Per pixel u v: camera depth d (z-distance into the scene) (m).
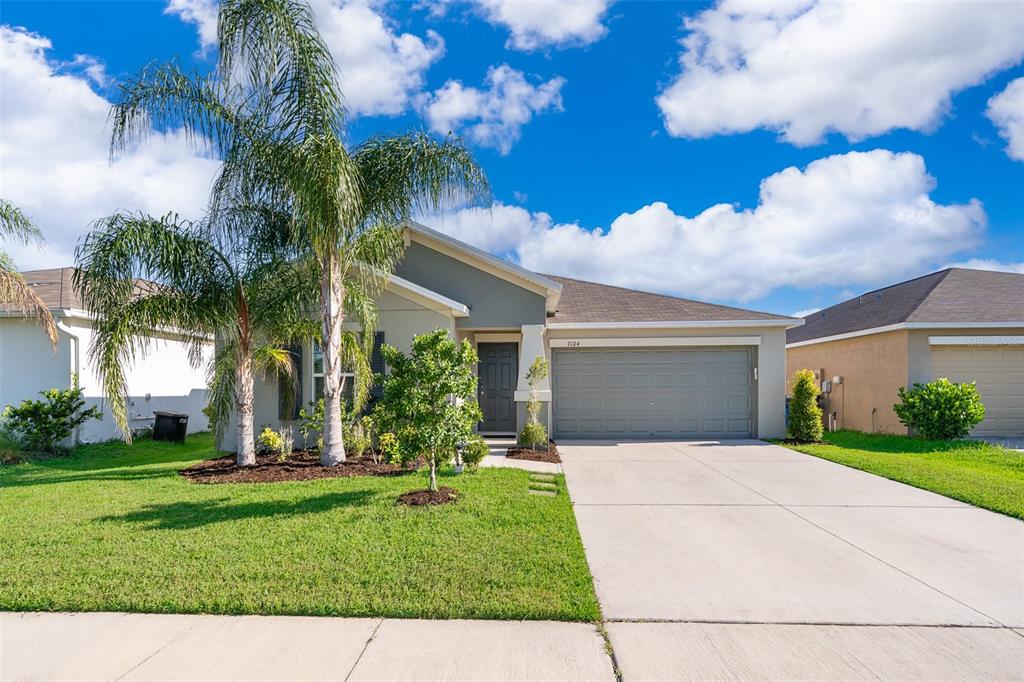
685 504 7.29
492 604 4.07
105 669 3.32
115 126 8.73
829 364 17.77
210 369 10.63
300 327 10.32
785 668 3.32
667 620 3.94
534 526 5.97
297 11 8.77
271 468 9.60
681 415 14.37
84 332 13.88
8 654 3.50
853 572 4.88
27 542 5.52
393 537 5.57
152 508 6.87
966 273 16.48
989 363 14.18
